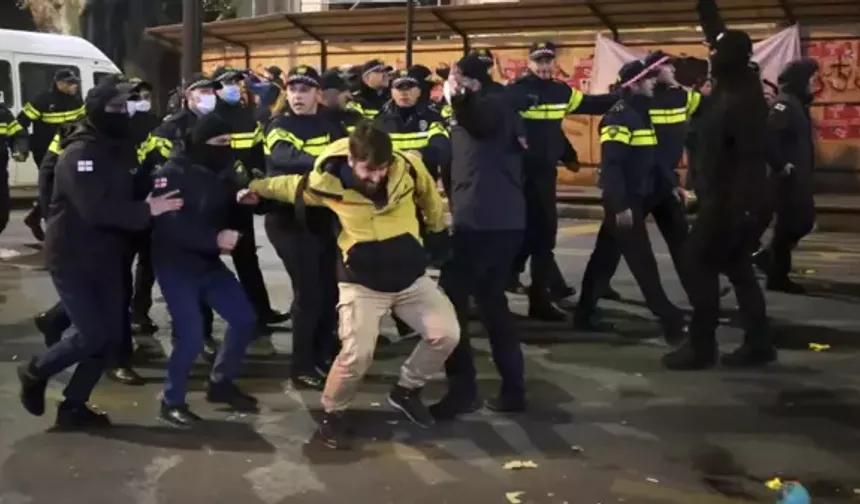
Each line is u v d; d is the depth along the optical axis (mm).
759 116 6266
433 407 5586
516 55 18203
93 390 6051
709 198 6371
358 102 7531
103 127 4965
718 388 6152
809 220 8859
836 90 16250
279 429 5371
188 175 5230
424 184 4996
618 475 4746
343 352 4969
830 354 6938
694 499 4473
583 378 6363
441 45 18719
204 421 5480
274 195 5234
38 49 16656
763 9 16234
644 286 7137
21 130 11320
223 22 19797
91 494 4469
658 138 6996
